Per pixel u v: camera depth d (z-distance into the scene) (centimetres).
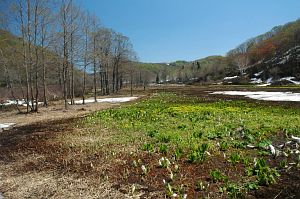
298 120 1831
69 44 3841
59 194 930
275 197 817
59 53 3731
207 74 15088
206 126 1727
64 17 3462
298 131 1523
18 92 5184
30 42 3100
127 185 954
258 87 6794
